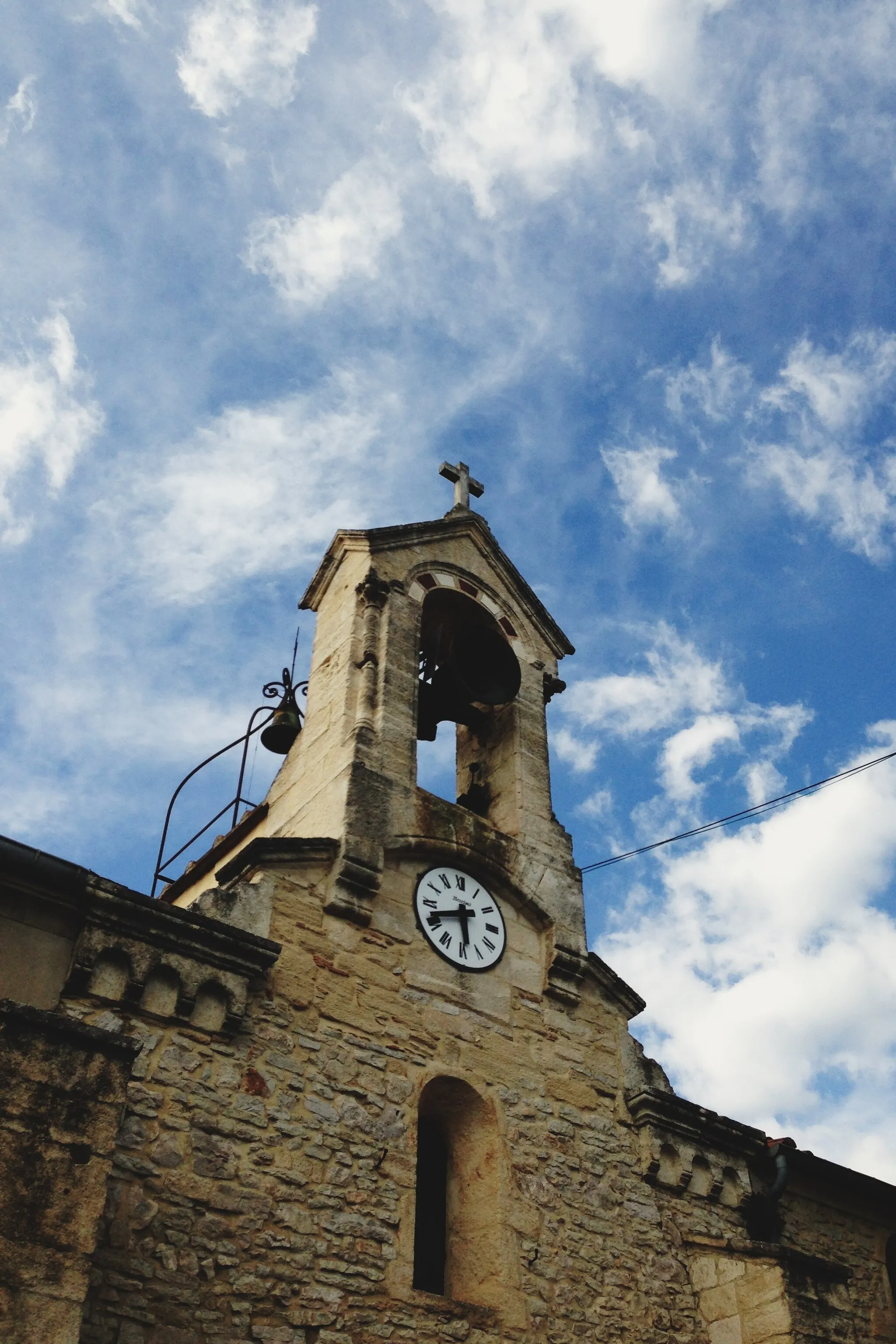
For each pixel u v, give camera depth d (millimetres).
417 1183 12156
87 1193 8000
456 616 17203
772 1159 14602
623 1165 13227
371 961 12500
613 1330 11898
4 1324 7336
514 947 13977
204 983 11078
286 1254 10188
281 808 14648
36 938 10531
